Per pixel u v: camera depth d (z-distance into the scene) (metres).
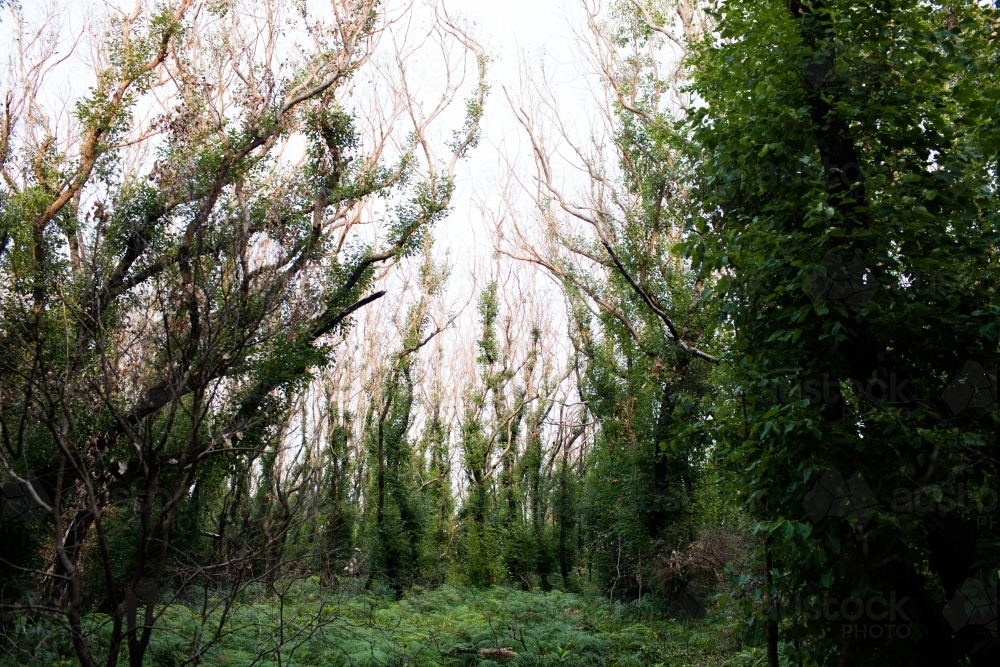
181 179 11.58
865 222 6.98
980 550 6.25
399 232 16.14
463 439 33.19
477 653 14.31
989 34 7.28
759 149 7.44
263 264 9.57
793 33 7.14
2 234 11.13
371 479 28.62
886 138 7.12
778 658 7.96
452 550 32.41
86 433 9.45
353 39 15.52
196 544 12.64
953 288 6.70
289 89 14.60
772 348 7.43
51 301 9.90
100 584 10.38
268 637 10.62
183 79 14.05
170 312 8.70
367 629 14.00
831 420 7.04
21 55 14.04
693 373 19.20
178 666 8.35
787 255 6.80
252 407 11.57
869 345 7.01
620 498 22.02
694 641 15.12
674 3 20.27
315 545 10.94
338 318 14.85
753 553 8.45
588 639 15.10
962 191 6.72
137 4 14.41
